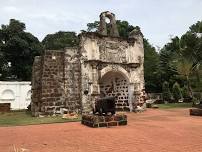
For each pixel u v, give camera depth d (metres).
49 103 21.97
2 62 52.47
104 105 14.65
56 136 11.53
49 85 22.17
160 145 9.25
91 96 22.84
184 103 38.00
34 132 12.91
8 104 30.84
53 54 22.72
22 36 55.06
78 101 22.81
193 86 36.31
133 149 8.70
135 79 25.30
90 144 9.70
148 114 22.11
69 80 22.80
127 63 25.31
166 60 50.31
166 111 24.77
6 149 9.10
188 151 8.24
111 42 24.67
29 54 53.78
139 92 25.34
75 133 12.25
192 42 34.25
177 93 42.16
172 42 38.34
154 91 52.53
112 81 26.88
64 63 22.88
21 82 45.19
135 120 17.52
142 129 13.17
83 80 22.91
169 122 16.03
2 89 44.03
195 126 14.02
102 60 23.94
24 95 45.06
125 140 10.32
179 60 34.56
